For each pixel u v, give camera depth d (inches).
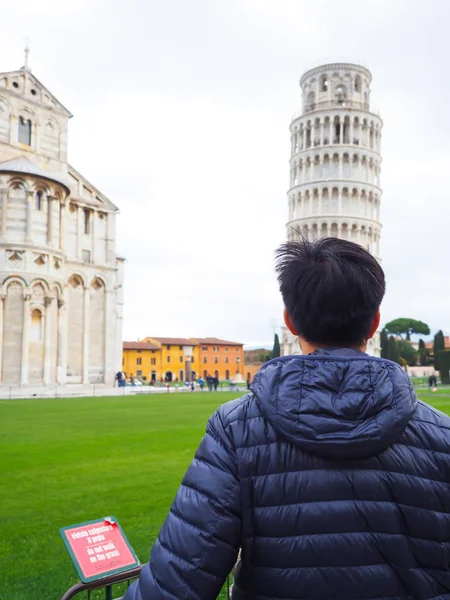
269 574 97.2
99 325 2493.8
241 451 101.8
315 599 94.5
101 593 305.4
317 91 3998.5
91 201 2507.4
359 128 3895.2
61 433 886.4
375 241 3887.8
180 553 97.0
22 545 369.4
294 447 100.6
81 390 2226.9
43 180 2150.6
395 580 95.8
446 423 109.7
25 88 2306.8
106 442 788.6
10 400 1716.3
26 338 2082.9
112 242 2564.0
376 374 103.3
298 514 96.8
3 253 2066.9
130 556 196.9
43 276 2139.5
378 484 98.3
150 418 1128.2
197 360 5590.6
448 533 101.0
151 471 589.3
